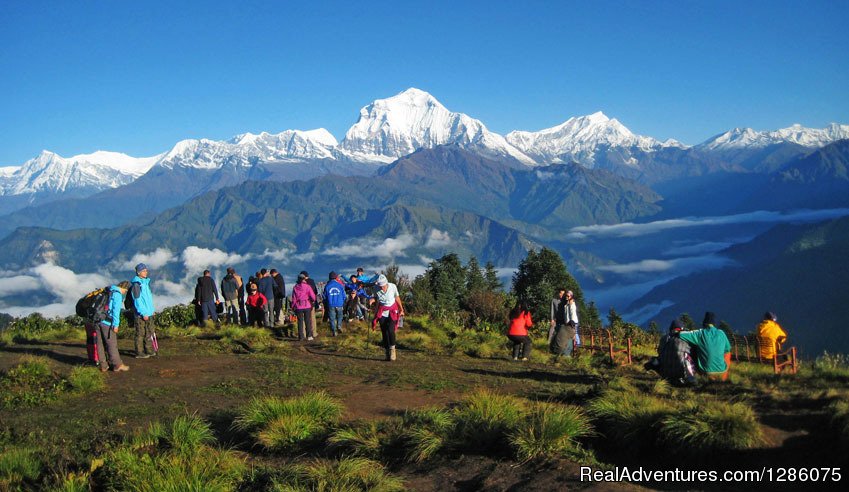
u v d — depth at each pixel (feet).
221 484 22.25
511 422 25.68
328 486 21.91
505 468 22.97
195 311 77.97
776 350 51.65
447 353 56.85
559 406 28.32
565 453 23.99
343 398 34.50
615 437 25.45
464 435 25.54
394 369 44.52
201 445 25.90
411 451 24.99
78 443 26.71
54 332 65.82
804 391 29.84
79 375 37.32
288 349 55.16
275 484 21.83
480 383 38.99
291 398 31.04
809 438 23.58
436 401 33.68
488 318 105.81
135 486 21.90
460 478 22.58
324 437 27.25
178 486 21.80
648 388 35.37
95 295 43.45
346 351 54.95
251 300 71.61
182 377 41.29
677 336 36.50
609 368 50.44
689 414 24.97
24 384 36.63
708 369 35.99
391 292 49.62
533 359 54.95
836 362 45.78
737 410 24.95
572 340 59.26
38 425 29.60
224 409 32.40
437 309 96.89
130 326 71.51
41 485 22.58
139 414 31.58
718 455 23.57
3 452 25.38
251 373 42.32
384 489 21.39
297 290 62.18
